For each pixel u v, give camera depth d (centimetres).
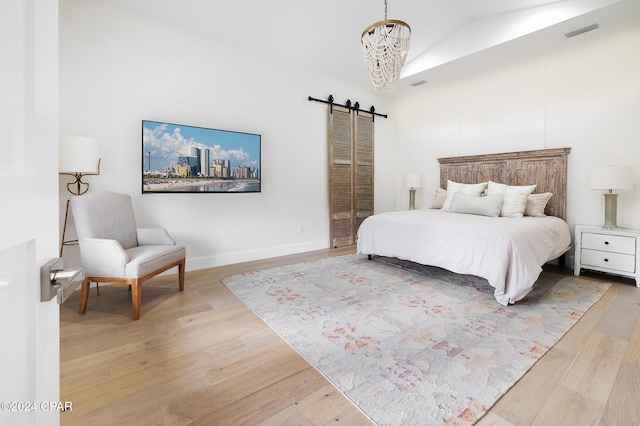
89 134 286
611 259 306
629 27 314
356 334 200
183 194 343
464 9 343
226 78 371
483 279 313
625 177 302
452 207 382
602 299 260
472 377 155
